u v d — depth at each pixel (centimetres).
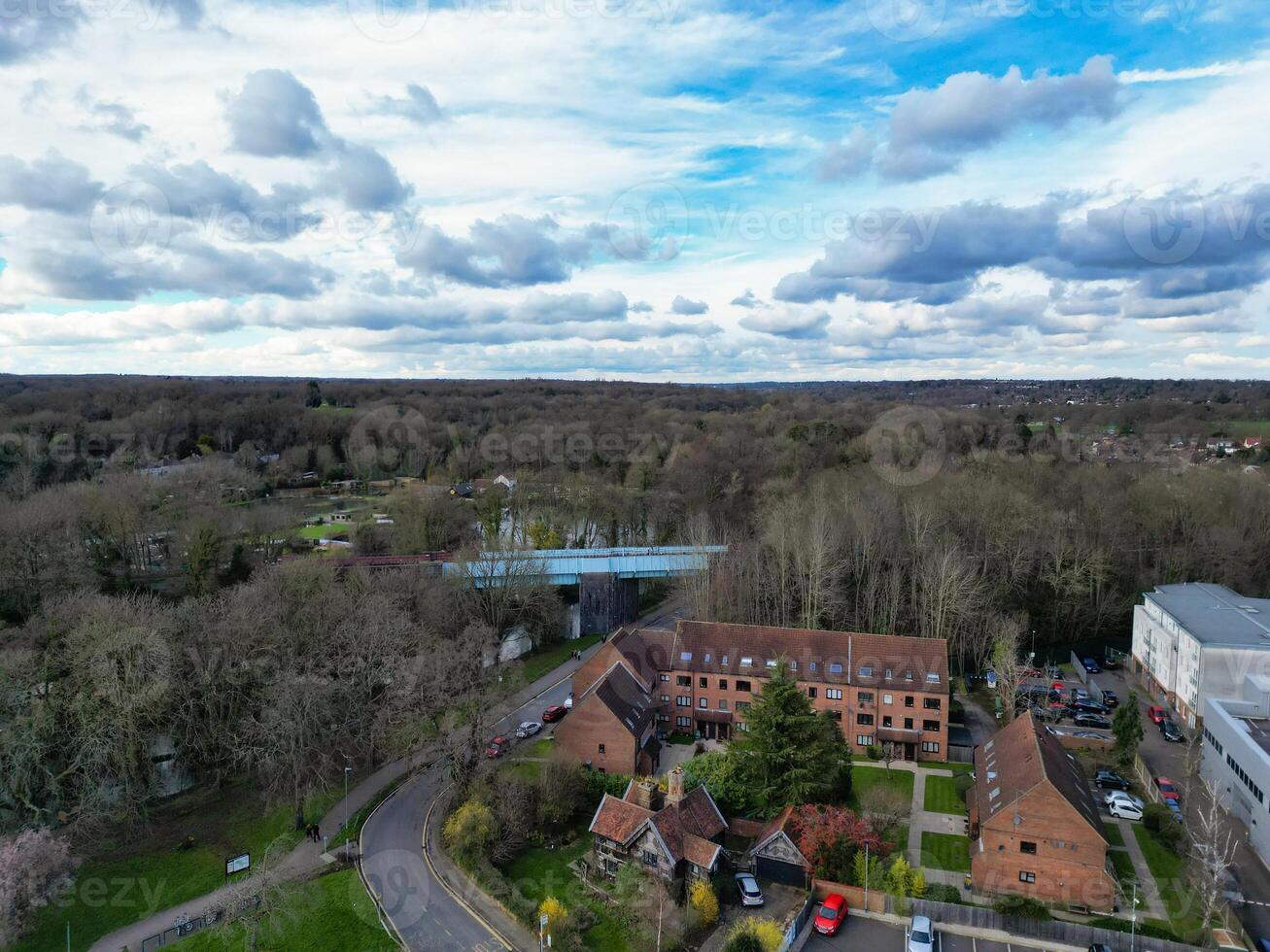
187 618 6631
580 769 6159
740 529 12306
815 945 4575
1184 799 5925
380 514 13650
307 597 7825
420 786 6338
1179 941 4488
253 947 4425
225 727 6256
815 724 5822
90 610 6606
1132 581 10581
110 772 5731
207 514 10800
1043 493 12094
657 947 4428
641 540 13362
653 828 5062
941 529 10550
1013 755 5625
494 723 6397
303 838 5578
